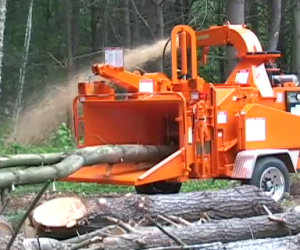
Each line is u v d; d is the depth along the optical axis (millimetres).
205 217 7941
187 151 10469
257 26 27891
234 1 16609
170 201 7809
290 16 25062
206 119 10773
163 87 11398
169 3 23875
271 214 7758
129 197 7711
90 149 9352
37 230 7297
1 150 16031
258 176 11047
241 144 11031
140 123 11938
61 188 12711
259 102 11492
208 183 12992
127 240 6570
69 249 6445
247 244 6859
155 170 10125
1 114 23250
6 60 25281
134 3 24625
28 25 25719
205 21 21500
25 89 25031
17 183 7070
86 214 7359
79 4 27562
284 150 11492
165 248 6465
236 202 8133
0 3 13328
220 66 24922
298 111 12117
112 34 28984
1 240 6234
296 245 6996
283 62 27828
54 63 26516
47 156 7895
